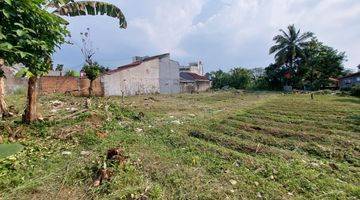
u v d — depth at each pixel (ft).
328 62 152.15
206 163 18.25
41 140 22.49
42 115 31.53
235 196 13.94
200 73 200.44
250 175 16.43
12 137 22.31
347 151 21.88
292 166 18.24
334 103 63.36
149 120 34.45
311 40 156.56
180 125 31.42
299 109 50.49
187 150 21.21
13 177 14.96
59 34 14.76
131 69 94.63
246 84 170.09
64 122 28.53
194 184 14.90
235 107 53.83
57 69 110.42
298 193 14.56
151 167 16.99
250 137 26.23
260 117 40.24
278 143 24.29
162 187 14.58
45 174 15.62
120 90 90.12
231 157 19.61
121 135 24.84
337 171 17.80
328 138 25.46
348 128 31.96
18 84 70.90
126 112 37.60
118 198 13.16
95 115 31.86
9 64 13.44
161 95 92.73
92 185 14.33
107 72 88.69
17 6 11.63
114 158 16.85
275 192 14.46
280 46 157.58
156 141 23.79
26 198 13.08
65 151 19.84
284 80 160.35
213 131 28.86
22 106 42.34
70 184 14.55
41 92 72.33
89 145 21.48
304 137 26.21
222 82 175.32
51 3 25.55
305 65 154.10
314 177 16.30
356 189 14.76
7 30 11.50
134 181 14.74
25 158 17.83
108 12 28.45
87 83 82.12
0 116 29.58
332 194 14.21
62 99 56.39
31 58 13.21
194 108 50.31
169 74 113.60
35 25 12.98
